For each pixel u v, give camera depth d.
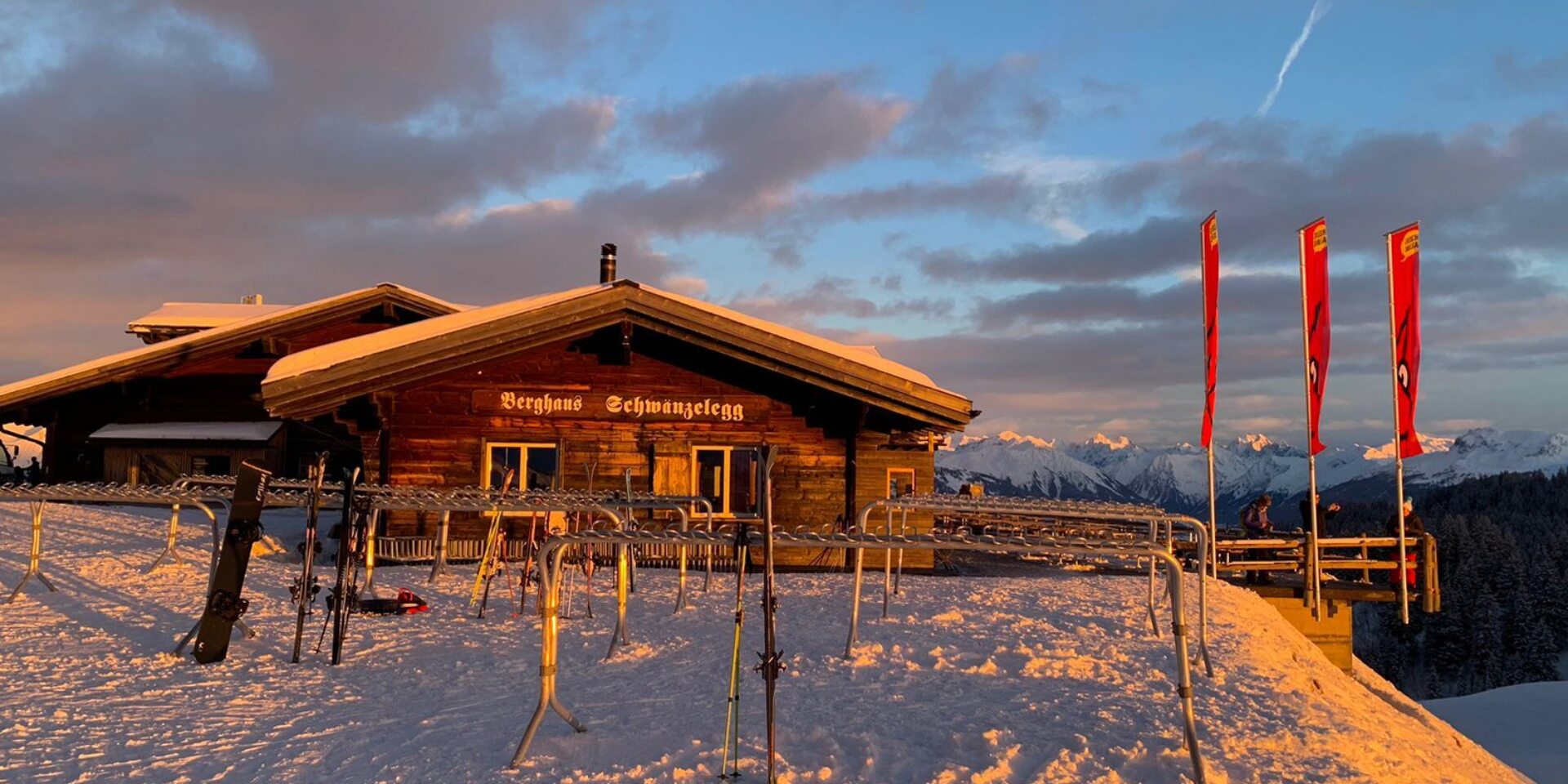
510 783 7.01
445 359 19.66
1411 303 20.69
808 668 10.53
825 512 20.89
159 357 31.42
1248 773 7.46
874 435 20.97
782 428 21.00
